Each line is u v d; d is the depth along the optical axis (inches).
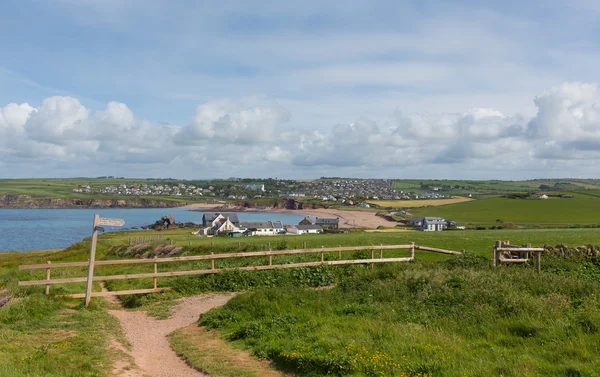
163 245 1619.1
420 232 2119.8
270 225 4803.2
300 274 839.7
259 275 832.3
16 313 560.7
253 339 471.5
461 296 563.8
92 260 691.4
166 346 492.7
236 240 1715.1
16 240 3560.5
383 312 535.5
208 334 525.3
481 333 437.7
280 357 406.6
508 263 854.5
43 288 699.4
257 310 582.6
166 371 402.0
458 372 331.3
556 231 1836.9
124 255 1668.3
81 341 471.2
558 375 317.7
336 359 364.8
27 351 426.6
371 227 5290.4
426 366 341.4
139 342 507.2
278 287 769.6
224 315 575.5
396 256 1064.2
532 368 331.0
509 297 526.3
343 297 629.9
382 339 422.9
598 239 1307.8
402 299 589.3
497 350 379.6
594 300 509.0
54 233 4180.6
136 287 821.9
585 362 340.8
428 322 480.7
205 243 1562.5
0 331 495.8
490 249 1163.3
